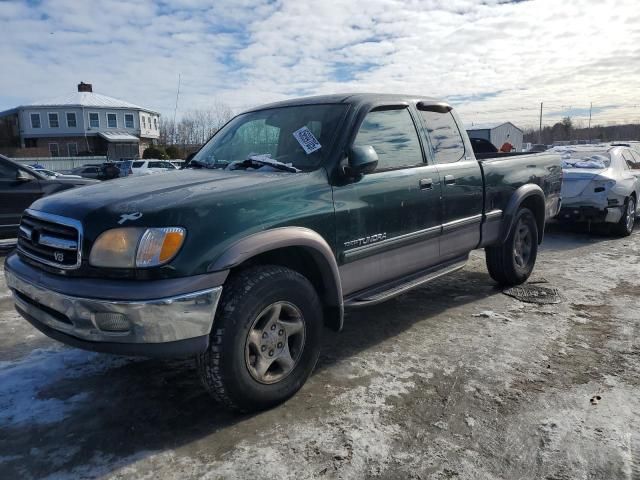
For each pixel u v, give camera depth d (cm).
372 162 345
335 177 346
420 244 420
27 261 313
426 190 414
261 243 289
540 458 258
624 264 664
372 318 470
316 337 328
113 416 306
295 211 314
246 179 324
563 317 463
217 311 282
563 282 580
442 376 350
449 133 469
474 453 263
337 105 388
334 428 288
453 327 443
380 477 246
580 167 866
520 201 522
